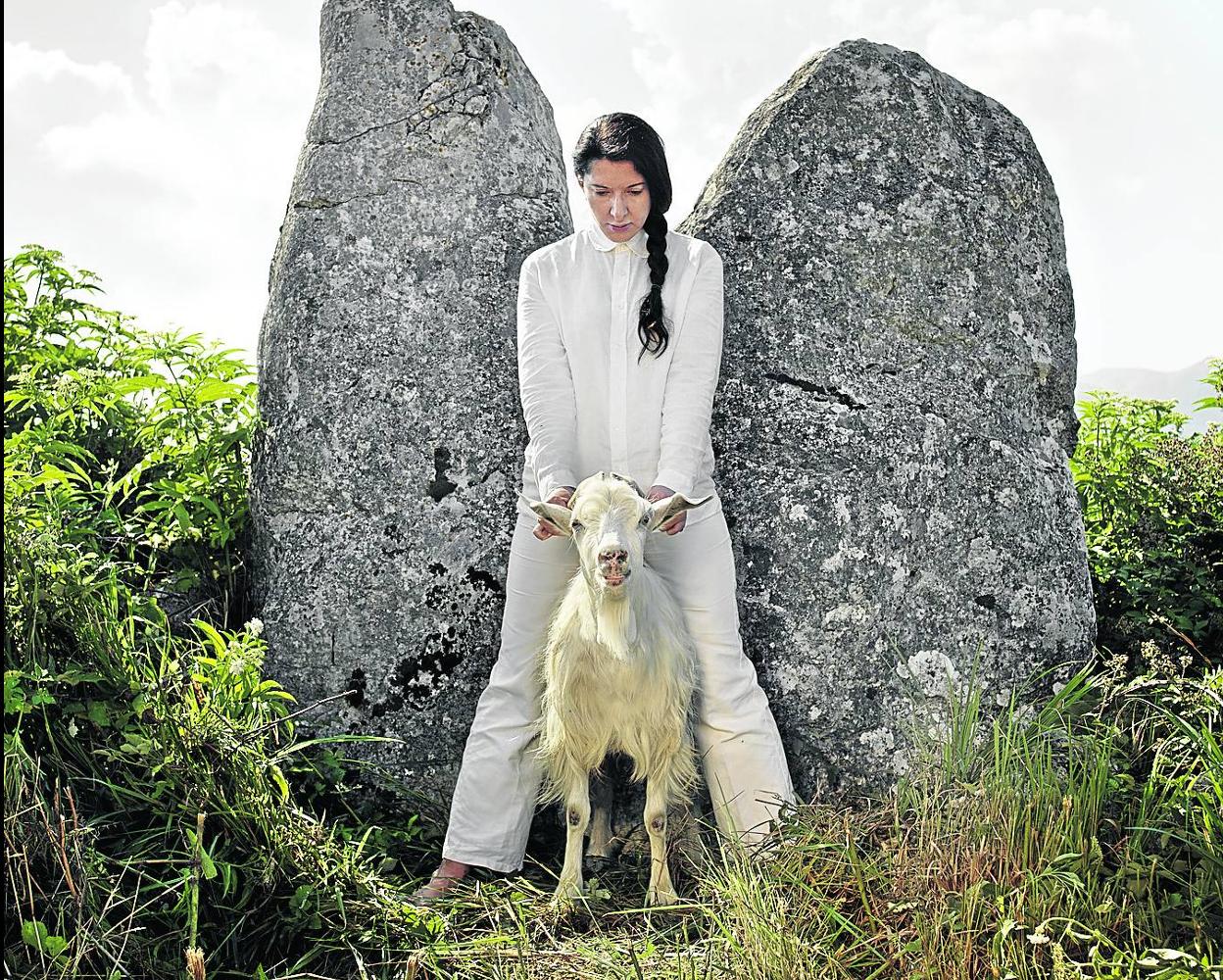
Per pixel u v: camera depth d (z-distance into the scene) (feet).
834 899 11.03
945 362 14.70
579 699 12.42
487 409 14.71
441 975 10.64
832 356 14.40
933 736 14.06
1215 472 18.04
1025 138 15.71
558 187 15.79
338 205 14.87
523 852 13.41
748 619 14.16
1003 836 10.98
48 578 11.23
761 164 14.67
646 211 12.66
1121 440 19.22
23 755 10.44
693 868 13.01
